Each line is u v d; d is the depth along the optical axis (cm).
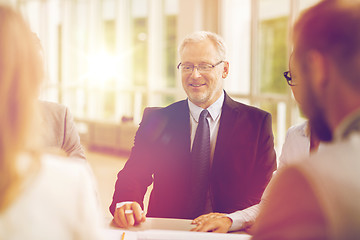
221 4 716
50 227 70
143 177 209
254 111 213
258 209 173
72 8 1051
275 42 625
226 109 210
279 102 621
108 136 893
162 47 858
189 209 200
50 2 1097
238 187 203
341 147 60
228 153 203
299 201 56
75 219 72
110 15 964
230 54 703
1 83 68
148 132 214
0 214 67
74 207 73
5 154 68
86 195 75
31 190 69
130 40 927
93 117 1007
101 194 549
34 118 74
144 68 895
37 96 75
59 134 212
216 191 202
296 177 58
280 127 646
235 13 698
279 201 59
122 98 948
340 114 63
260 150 208
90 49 1009
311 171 57
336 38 61
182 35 762
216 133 208
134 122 877
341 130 62
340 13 61
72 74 1063
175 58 823
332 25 61
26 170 70
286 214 56
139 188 203
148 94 884
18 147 70
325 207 53
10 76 69
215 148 205
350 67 60
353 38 60
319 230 53
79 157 215
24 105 71
